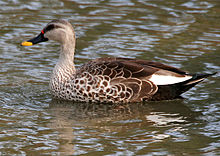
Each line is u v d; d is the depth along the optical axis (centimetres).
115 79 1312
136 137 1099
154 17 2098
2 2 2264
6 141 1063
